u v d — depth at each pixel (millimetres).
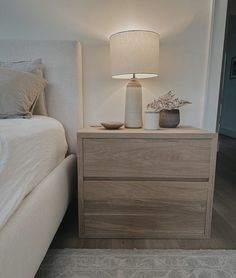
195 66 1548
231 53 4770
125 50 1269
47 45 1452
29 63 1401
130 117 1345
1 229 587
